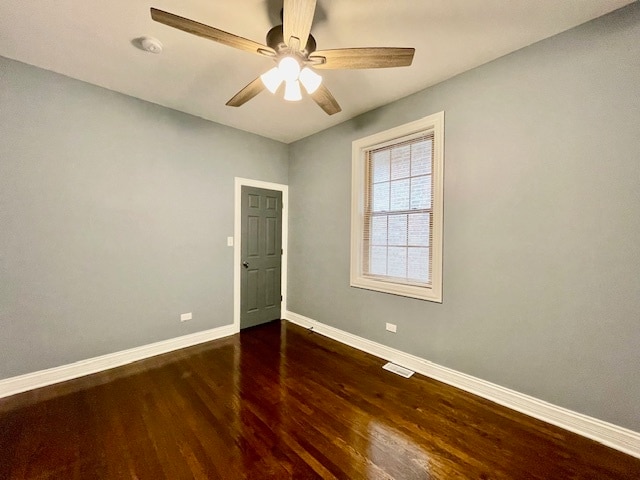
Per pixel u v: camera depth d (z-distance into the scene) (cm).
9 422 191
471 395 229
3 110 222
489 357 223
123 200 281
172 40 202
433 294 255
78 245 257
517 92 208
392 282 293
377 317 304
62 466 155
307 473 153
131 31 193
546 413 196
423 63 225
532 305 203
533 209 202
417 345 270
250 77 249
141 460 160
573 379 186
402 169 291
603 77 174
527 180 204
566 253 189
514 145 210
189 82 258
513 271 211
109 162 272
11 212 226
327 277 363
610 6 167
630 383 167
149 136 296
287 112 319
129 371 266
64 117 248
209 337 345
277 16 178
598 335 177
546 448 172
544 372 198
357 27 186
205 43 205
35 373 236
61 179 248
